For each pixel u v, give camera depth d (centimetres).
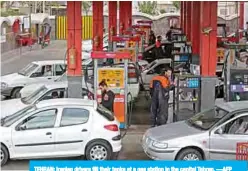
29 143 1328
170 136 1298
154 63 2645
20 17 4681
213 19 1855
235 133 1288
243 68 1895
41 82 2183
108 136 1361
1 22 4056
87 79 2069
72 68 1822
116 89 1758
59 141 1338
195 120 1389
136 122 1925
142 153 1503
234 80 1845
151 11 7219
